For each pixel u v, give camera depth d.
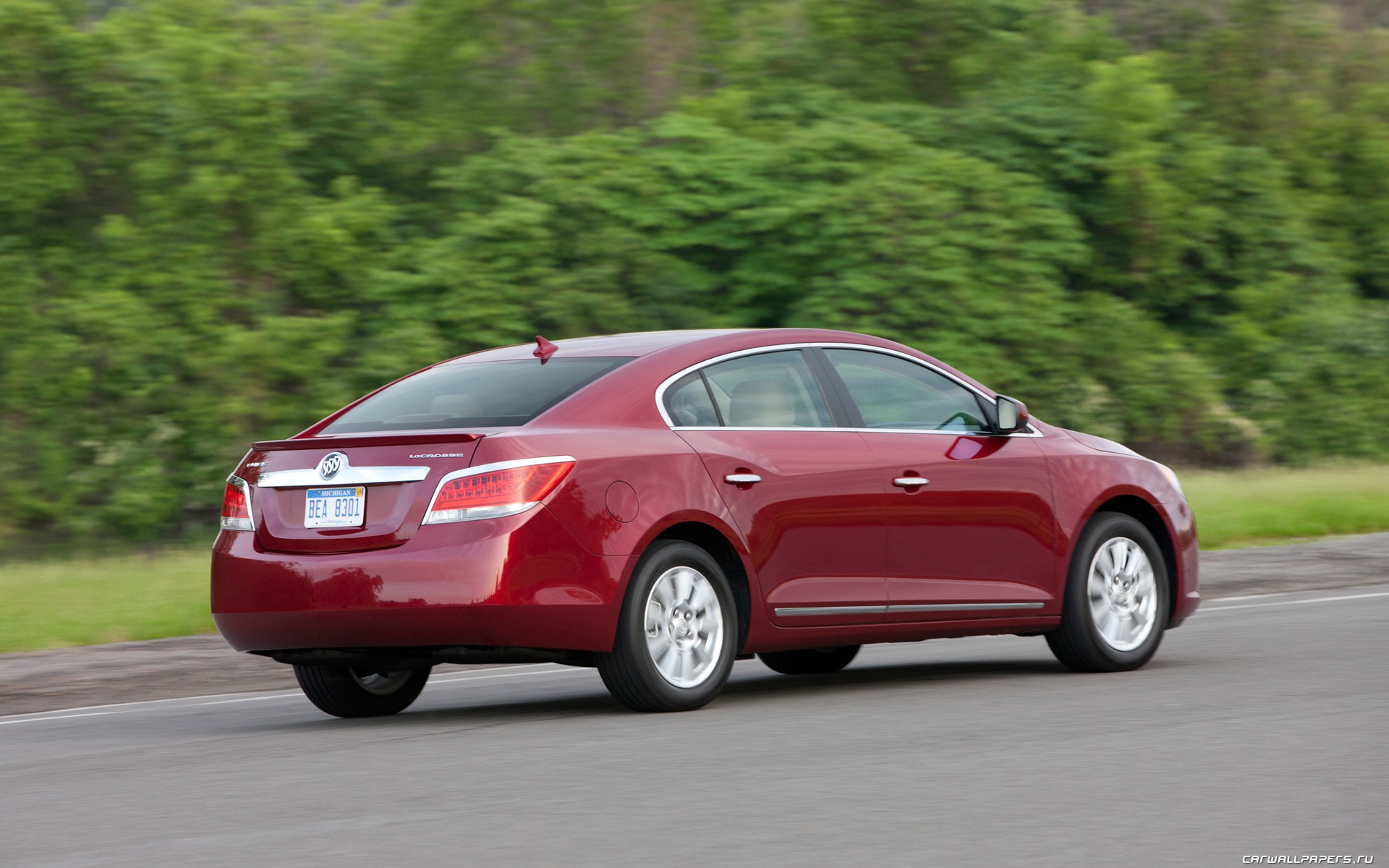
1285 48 98.44
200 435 66.81
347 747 18.80
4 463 65.75
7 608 35.75
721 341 22.12
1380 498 55.31
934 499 22.77
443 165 78.69
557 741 18.48
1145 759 16.25
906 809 13.98
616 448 20.28
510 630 19.28
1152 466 25.62
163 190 70.38
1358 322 89.38
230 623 20.69
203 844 13.35
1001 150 80.56
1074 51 86.44
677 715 20.33
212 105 71.69
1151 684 22.31
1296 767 15.62
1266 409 86.25
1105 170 81.94
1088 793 14.52
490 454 19.56
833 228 70.62
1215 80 97.56
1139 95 81.81
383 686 22.86
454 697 24.80
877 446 22.58
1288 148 98.38
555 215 71.69
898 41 83.81
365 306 71.88
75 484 66.12
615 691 20.28
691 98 79.12
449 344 68.88
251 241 71.12
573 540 19.61
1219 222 89.38
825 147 73.94
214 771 17.33
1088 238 82.25
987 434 23.89
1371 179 100.31
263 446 20.92
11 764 18.88
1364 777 15.11
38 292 69.19
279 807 14.92
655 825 13.52
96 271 69.56
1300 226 92.94
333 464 20.23
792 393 22.34
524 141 74.62
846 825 13.38
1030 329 74.12
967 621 22.98
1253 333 87.50
